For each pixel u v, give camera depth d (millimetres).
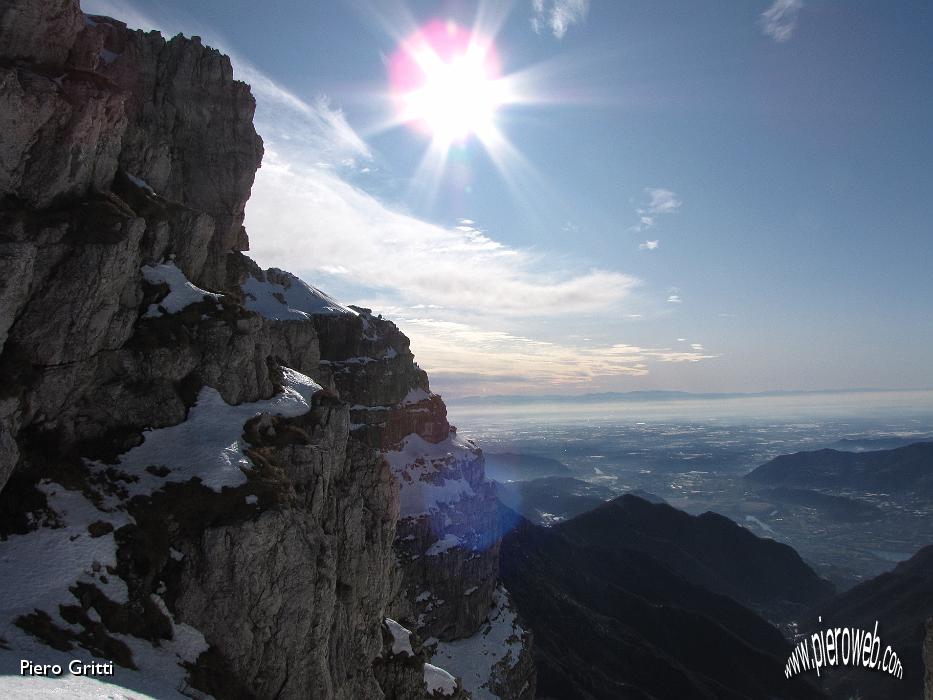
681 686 153000
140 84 56156
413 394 121562
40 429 31641
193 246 44438
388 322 122500
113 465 32344
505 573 179125
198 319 39781
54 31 36781
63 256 32875
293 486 36562
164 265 41875
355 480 44812
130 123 46219
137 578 27875
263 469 34406
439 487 110250
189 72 58812
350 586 41188
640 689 143500
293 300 106375
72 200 35781
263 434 37750
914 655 179625
